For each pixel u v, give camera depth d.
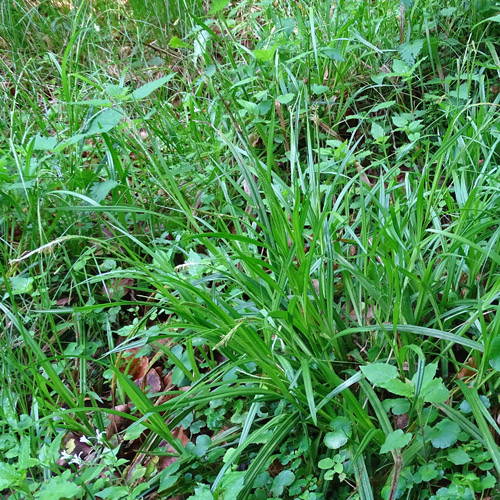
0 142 0.88
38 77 1.05
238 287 0.62
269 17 0.95
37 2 1.23
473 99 0.75
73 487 0.45
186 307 0.54
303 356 0.53
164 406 0.50
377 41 0.89
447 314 0.55
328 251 0.55
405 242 0.59
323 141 0.82
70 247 0.74
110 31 1.12
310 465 0.51
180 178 0.81
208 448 0.53
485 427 0.46
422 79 0.85
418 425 0.49
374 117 0.83
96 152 0.88
